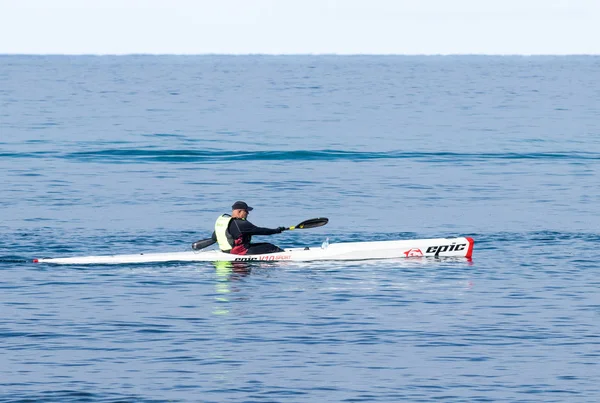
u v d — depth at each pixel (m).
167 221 74.88
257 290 52.09
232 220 60.50
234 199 86.62
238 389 35.28
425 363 38.44
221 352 39.81
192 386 35.56
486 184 97.81
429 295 50.78
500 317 45.88
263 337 42.12
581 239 67.81
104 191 90.81
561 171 108.69
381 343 41.25
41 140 139.00
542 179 101.75
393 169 110.00
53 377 36.47
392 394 34.84
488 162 117.12
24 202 83.31
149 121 177.88
